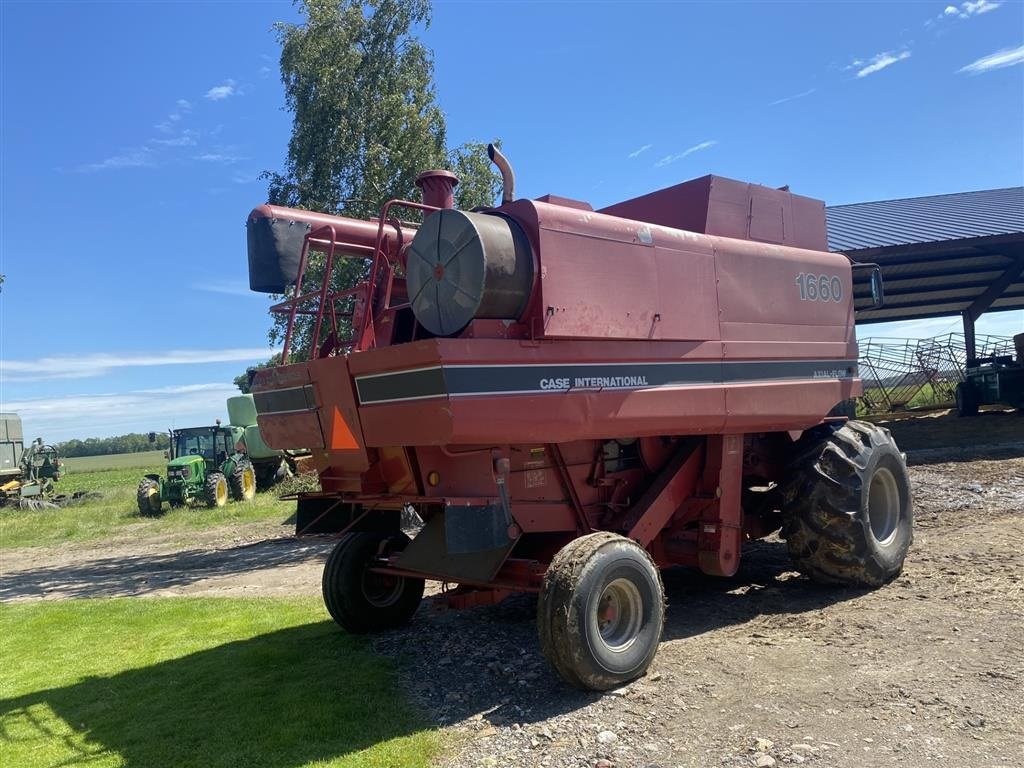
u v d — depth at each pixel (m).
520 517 4.93
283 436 5.27
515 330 4.29
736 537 5.76
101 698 5.04
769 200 6.37
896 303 24.97
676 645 5.06
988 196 23.45
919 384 27.39
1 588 10.80
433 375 3.96
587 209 5.05
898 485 6.40
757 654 4.76
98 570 11.74
